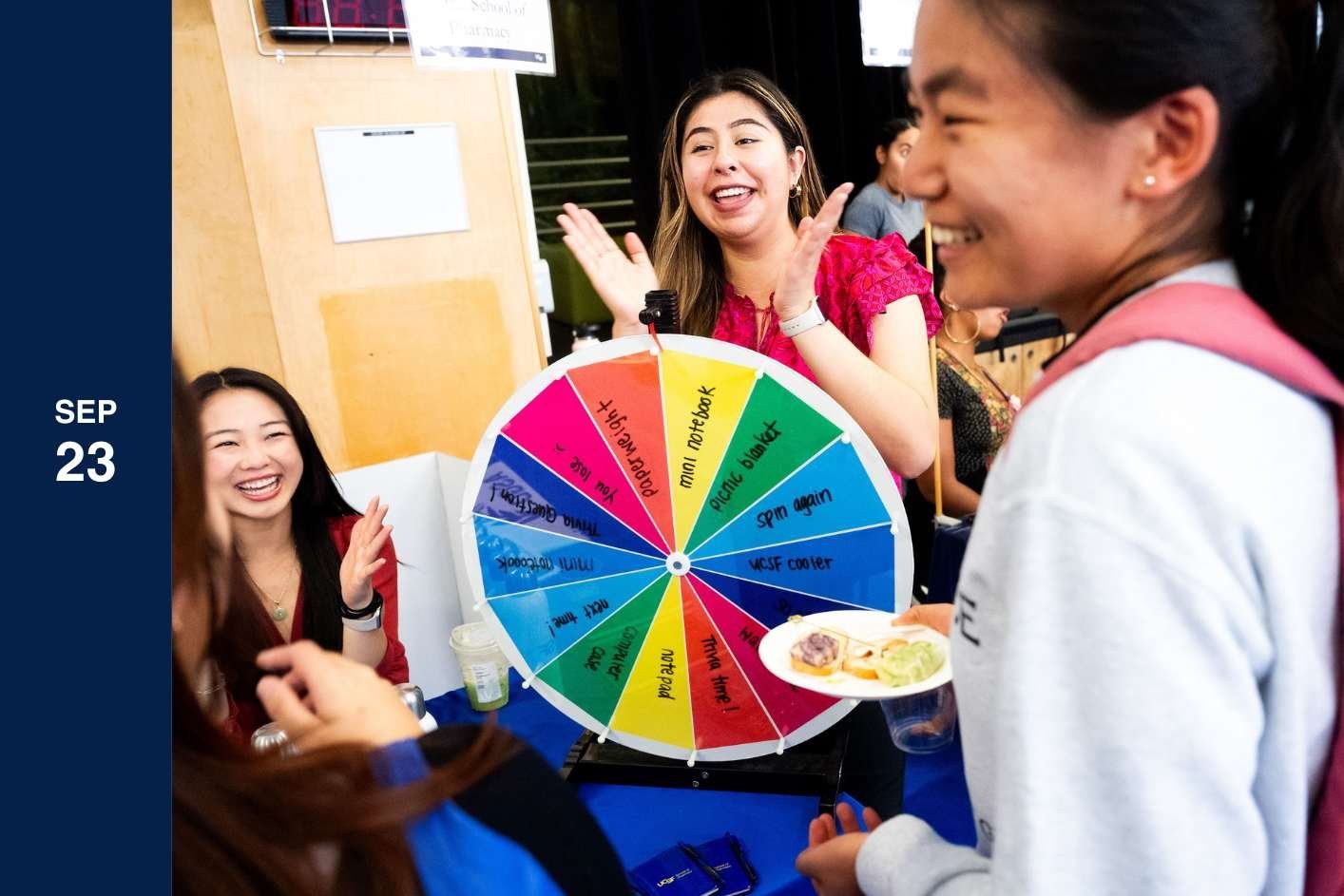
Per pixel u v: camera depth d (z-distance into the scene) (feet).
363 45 5.82
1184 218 1.54
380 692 1.61
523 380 7.00
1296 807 1.46
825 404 2.99
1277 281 1.51
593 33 13.42
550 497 3.28
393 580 4.78
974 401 7.06
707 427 3.12
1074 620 1.35
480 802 1.41
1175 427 1.33
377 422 6.37
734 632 3.33
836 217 3.41
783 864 3.00
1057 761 1.37
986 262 1.65
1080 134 1.43
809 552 3.22
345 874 1.22
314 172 5.87
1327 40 1.43
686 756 3.47
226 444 4.25
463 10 3.81
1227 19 1.38
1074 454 1.37
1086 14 1.34
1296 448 1.41
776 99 4.38
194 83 5.54
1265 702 1.44
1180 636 1.30
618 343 3.09
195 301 5.90
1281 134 1.51
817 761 3.40
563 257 13.55
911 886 1.81
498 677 4.34
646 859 3.08
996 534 1.50
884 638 3.09
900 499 3.09
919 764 3.47
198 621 1.46
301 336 5.99
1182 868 1.32
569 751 3.65
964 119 1.51
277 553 4.62
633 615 3.38
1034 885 1.37
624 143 14.11
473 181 6.49
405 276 6.32
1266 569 1.34
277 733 2.48
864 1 4.98
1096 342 1.47
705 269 4.75
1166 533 1.30
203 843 1.16
